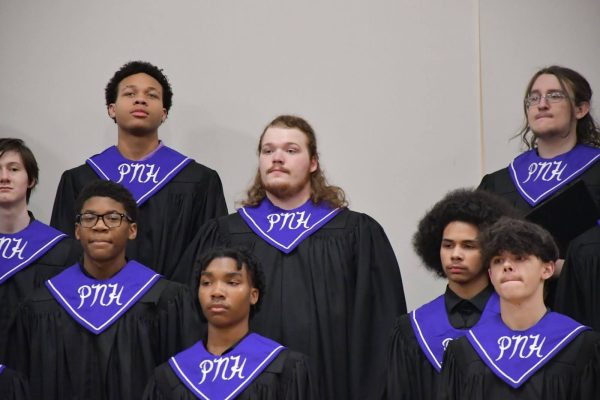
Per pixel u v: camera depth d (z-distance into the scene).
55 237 7.83
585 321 7.13
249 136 9.35
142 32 9.50
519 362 5.91
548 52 9.23
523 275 5.97
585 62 9.19
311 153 7.57
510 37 9.28
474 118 9.23
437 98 9.30
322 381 7.02
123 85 8.30
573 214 7.14
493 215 6.61
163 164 8.29
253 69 9.43
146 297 7.00
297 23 9.47
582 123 7.99
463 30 9.34
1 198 7.75
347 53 9.41
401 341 6.63
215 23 9.50
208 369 6.29
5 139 7.92
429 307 6.71
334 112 9.36
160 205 8.11
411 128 9.29
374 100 9.35
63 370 6.84
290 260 7.29
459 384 6.04
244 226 7.47
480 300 6.58
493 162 9.16
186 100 9.41
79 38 9.50
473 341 6.07
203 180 8.29
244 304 6.40
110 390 6.79
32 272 7.66
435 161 9.23
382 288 7.30
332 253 7.30
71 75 9.45
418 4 9.41
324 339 7.08
